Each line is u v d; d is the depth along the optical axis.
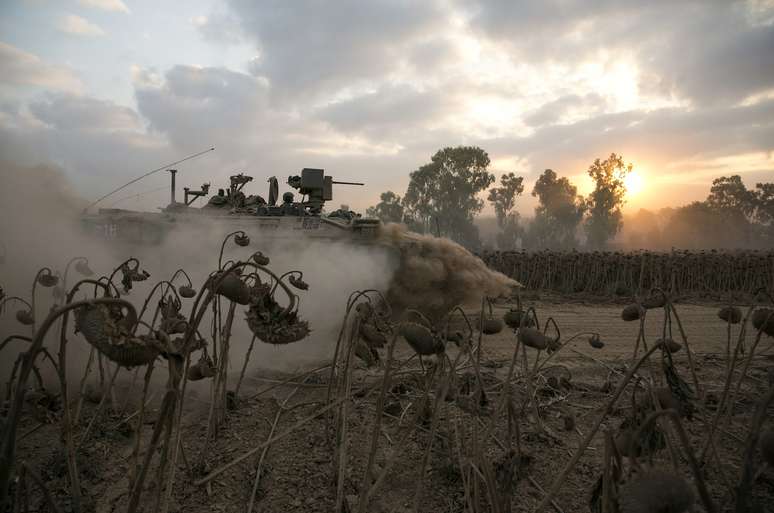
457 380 4.31
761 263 19.62
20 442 4.46
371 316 3.82
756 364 7.67
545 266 20.95
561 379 6.04
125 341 1.90
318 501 3.70
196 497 3.73
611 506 2.14
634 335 10.20
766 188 104.81
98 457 4.22
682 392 2.66
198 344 3.11
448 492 3.82
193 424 5.00
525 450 4.48
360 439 4.61
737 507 2.03
